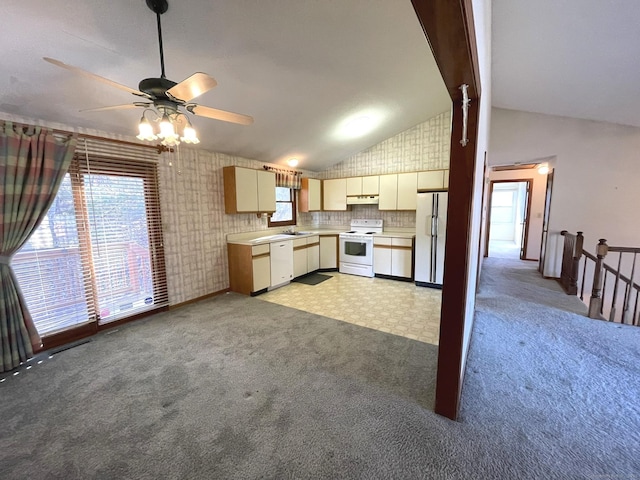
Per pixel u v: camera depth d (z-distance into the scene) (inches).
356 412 71.7
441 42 42.4
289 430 66.2
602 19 89.9
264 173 178.4
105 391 81.0
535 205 256.5
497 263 246.8
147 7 69.2
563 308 138.9
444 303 66.7
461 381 74.7
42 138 95.6
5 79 81.4
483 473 54.8
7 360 91.1
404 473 55.1
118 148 120.4
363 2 82.0
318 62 106.3
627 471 54.9
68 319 110.6
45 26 69.3
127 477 55.2
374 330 119.2
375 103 149.5
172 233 142.8
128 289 128.2
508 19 102.5
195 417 70.7
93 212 114.6
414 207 192.4
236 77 104.3
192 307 147.4
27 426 68.5
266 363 94.5
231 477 54.9
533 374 86.4
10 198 90.2
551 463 56.9
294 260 195.6
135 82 94.0
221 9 74.9
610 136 169.9
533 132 186.9
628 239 172.2
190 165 149.0
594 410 71.2
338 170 232.7
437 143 189.6
